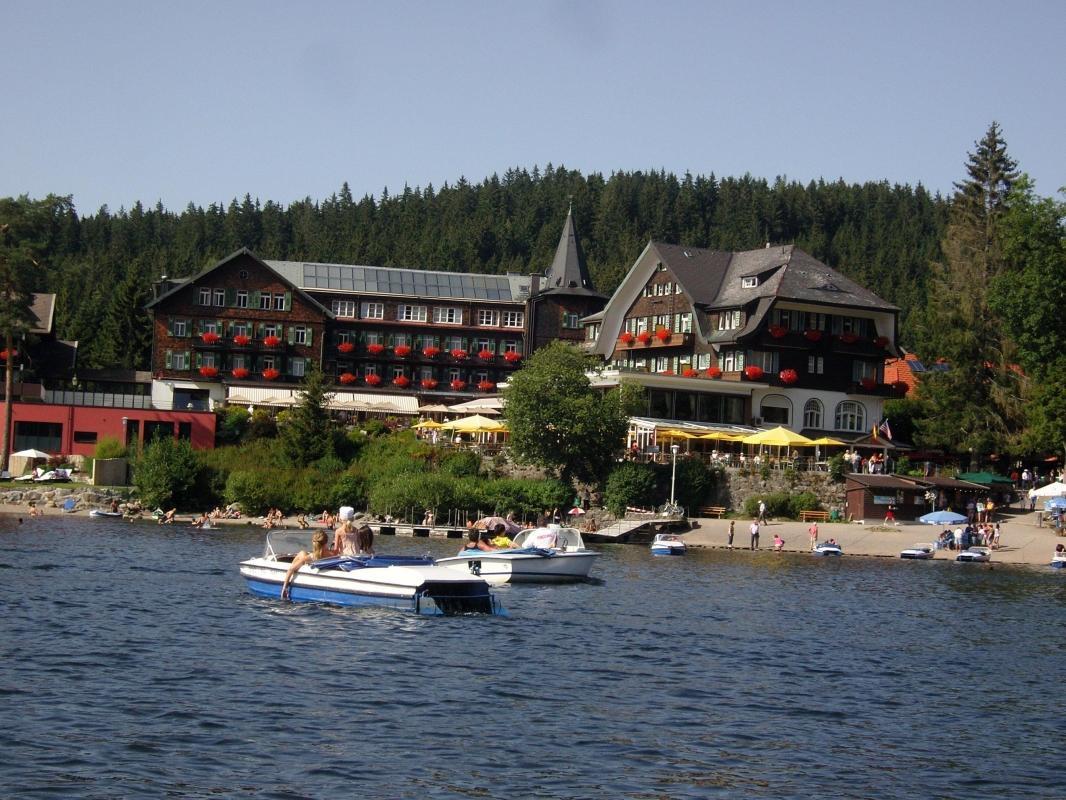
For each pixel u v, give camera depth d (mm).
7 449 98125
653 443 94500
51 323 124312
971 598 55812
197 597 43250
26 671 29500
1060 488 83500
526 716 27438
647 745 25531
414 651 34312
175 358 124125
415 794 21719
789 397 106562
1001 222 91812
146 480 90375
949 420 103000
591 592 51312
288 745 24250
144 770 22281
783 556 76250
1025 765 25531
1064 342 87625
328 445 97062
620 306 119375
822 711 29594
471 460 95000
